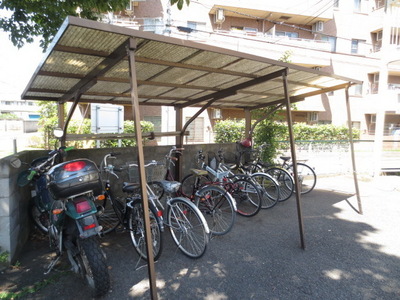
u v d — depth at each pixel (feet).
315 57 48.03
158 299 7.14
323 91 14.62
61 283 7.74
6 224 8.28
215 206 11.86
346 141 25.05
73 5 12.51
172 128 31.22
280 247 10.05
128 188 9.34
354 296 7.24
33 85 10.32
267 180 17.03
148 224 6.90
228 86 12.54
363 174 23.76
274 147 20.45
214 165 14.51
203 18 46.06
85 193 7.39
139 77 10.54
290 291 7.45
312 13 48.03
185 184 16.24
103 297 7.17
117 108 19.95
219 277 8.13
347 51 52.70
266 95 15.02
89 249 6.81
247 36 45.93
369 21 53.47
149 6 43.73
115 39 6.59
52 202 8.21
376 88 52.37
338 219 12.98
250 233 11.32
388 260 9.11
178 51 7.98
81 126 25.61
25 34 14.60
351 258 9.24
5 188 8.20
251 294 7.32
